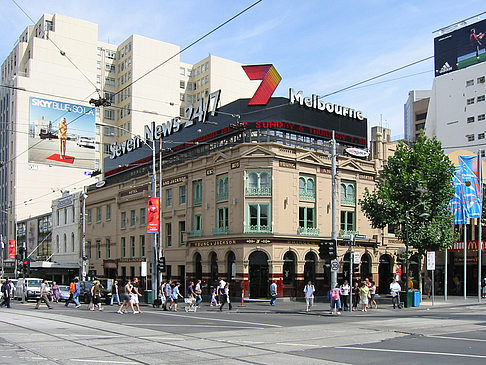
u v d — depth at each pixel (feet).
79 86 302.66
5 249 297.33
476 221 169.68
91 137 304.71
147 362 40.29
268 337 57.62
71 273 212.84
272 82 141.90
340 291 106.11
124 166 179.22
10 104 294.66
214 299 120.98
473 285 176.04
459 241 171.32
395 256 160.04
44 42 299.99
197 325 71.61
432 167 122.93
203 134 153.69
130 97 307.58
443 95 272.31
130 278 182.39
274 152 133.39
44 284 108.68
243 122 140.05
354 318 86.94
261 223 133.39
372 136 166.71
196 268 150.41
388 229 159.12
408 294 111.45
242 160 134.92
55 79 294.25
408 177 121.70
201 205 148.97
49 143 289.33
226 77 335.06
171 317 86.99
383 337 58.54
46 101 290.35
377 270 154.92
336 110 153.89
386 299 137.90
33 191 288.51
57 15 307.78
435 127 281.33
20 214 283.38
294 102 144.46
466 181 138.00
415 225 121.90
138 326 68.39
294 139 144.05
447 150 267.59
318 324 74.74
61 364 38.93
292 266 136.98
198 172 150.82
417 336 59.41
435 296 158.20
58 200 242.17
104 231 201.67
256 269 133.69
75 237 222.89
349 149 152.76
